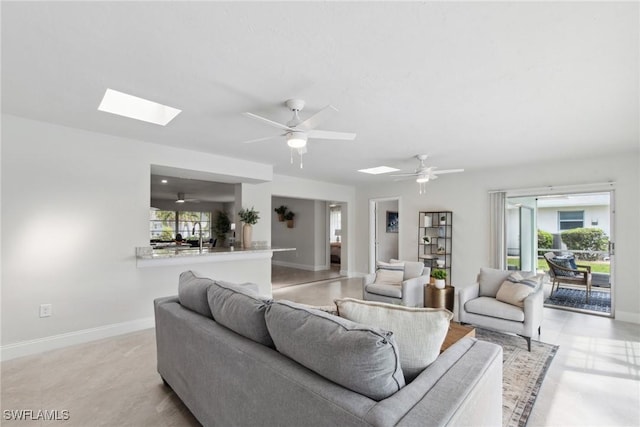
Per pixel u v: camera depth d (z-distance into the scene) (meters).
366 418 1.02
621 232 4.36
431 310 1.44
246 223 5.24
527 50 1.81
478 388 1.24
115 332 3.59
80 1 1.42
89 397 2.30
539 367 2.80
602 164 4.53
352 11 1.49
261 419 1.41
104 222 3.52
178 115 2.92
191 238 10.49
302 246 9.49
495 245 5.55
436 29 1.63
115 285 3.61
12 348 2.97
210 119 3.01
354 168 5.55
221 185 7.51
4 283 2.95
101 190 3.51
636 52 1.82
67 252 3.29
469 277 5.91
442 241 6.31
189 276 2.52
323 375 1.26
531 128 3.22
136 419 2.05
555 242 7.16
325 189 7.25
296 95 2.45
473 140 3.68
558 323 4.11
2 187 2.94
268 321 1.52
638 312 4.18
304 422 1.21
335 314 1.69
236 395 1.56
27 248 3.06
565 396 2.34
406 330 1.40
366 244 7.75
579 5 1.44
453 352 1.48
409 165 5.22
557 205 7.14
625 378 2.61
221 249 5.05
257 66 2.01
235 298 1.82
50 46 1.79
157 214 10.91
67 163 3.28
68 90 2.39
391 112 2.79
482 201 5.77
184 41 1.74
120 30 1.64
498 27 1.61
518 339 3.50
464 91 2.36
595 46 1.76
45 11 1.48
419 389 1.17
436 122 3.05
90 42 1.75
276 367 1.36
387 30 1.64
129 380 2.56
